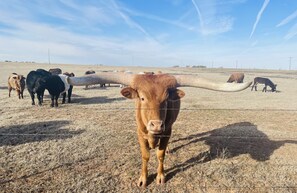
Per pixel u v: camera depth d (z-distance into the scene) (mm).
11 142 6895
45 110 11664
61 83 12742
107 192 4531
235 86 4207
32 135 7527
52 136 7469
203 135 7879
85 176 5059
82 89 21594
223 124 9422
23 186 4645
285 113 11930
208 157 6070
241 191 4621
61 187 4641
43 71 14375
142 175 4840
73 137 7395
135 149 6516
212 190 4652
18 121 9320
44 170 5281
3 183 4738
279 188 4711
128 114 10891
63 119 9766
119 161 5777
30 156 5957
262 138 7656
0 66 59031
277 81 36344
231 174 5184
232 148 6719
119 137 7453
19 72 39219
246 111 12312
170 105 4461
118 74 4707
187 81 4602
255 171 5371
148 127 3885
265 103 15266
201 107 13383
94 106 12945
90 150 6383
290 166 5633
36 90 12461
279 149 6695
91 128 8422
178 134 7934
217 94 19562
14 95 16766
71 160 5777
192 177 5094
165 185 4793
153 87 4113
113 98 16078
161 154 4816
